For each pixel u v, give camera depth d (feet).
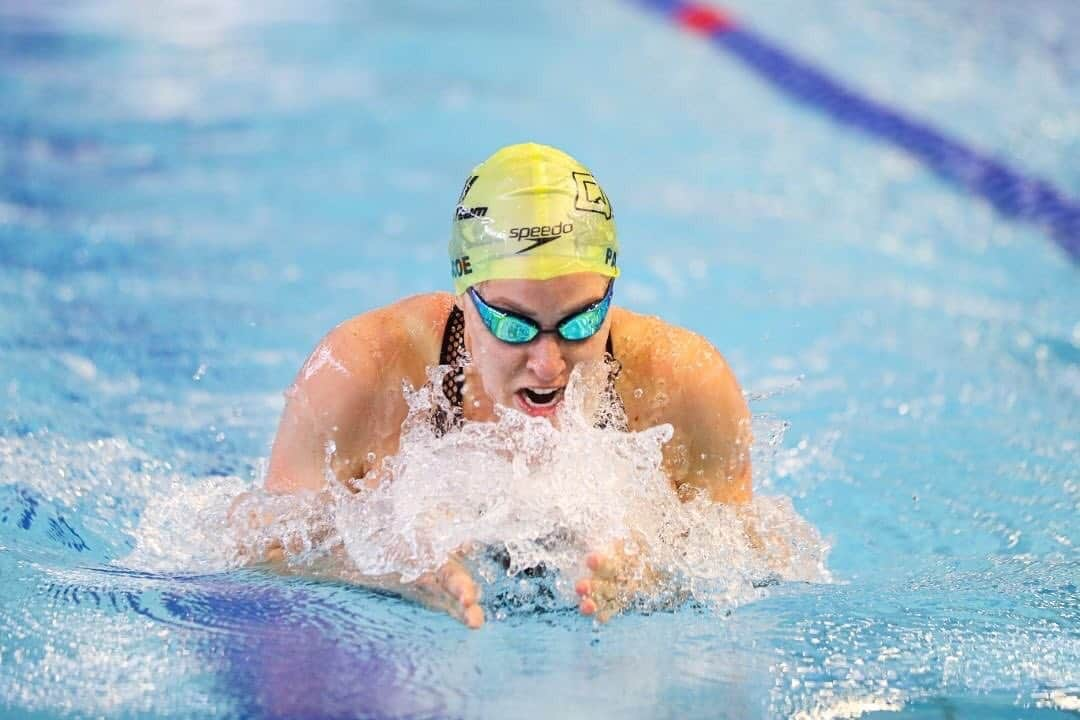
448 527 28.43
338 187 69.77
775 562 30.30
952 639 26.81
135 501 35.01
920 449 41.04
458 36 105.19
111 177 69.77
